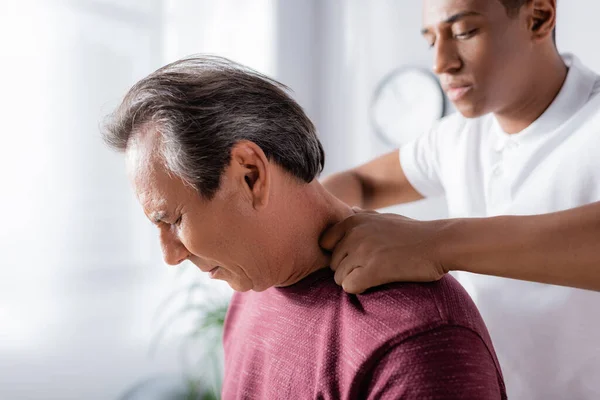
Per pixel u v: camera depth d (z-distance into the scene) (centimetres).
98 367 231
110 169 232
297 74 293
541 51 101
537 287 104
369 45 288
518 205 111
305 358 80
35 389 216
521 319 107
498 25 94
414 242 77
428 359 68
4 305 210
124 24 235
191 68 75
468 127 124
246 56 271
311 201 84
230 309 109
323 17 301
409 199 147
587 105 103
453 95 102
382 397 70
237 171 73
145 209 75
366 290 78
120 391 238
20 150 211
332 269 82
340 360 76
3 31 206
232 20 265
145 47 241
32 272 215
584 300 99
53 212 219
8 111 208
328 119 303
